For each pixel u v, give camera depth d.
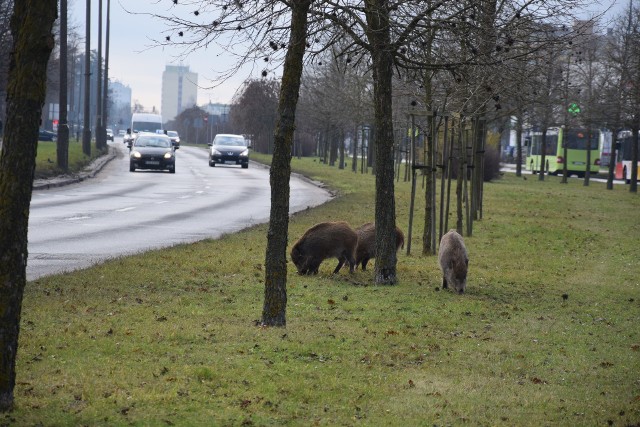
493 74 19.59
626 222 39.44
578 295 19.84
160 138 72.69
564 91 45.50
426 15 18.02
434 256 25.64
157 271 20.02
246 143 87.25
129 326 13.91
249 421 9.33
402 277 21.38
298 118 102.25
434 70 19.28
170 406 9.71
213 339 13.17
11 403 9.19
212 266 21.12
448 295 18.91
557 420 10.19
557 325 16.09
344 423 9.59
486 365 12.76
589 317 17.16
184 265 21.14
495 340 14.52
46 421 8.93
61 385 10.25
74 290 17.09
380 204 20.03
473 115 28.67
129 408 9.53
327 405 10.24
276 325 14.51
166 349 12.36
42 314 14.54
